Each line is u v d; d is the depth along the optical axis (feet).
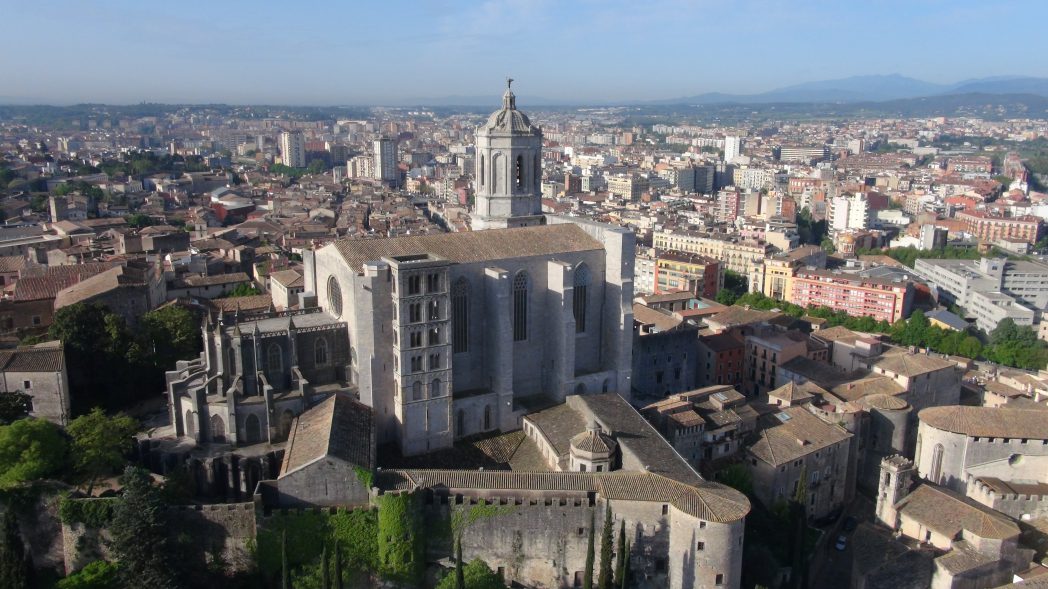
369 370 452.76
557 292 508.94
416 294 447.01
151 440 452.35
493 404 495.41
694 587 389.80
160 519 359.87
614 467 449.89
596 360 553.23
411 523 390.01
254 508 375.66
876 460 573.33
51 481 383.65
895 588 428.15
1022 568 440.04
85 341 530.27
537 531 403.13
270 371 465.47
